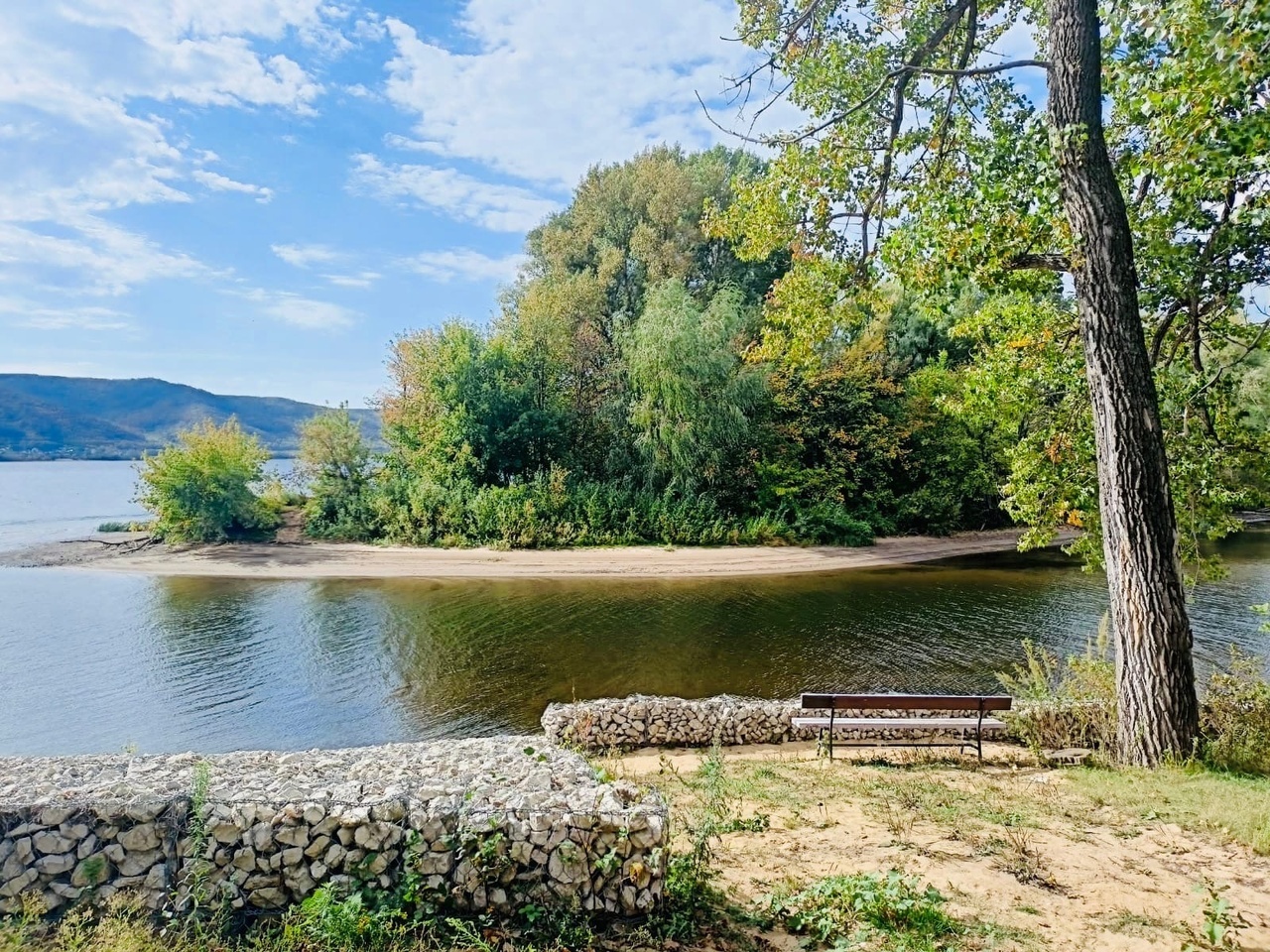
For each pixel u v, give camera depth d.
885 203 10.52
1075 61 7.74
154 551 30.61
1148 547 7.73
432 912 4.12
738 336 33.38
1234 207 9.32
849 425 36.00
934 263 9.02
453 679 14.75
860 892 4.25
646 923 4.17
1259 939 3.82
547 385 36.25
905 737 10.05
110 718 12.91
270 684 14.59
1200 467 10.24
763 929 4.10
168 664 15.98
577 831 4.36
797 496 34.47
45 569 27.72
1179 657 7.71
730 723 10.52
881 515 36.22
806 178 10.45
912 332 39.09
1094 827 5.74
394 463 36.25
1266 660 15.33
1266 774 7.34
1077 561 30.03
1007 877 4.72
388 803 4.42
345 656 16.44
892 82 9.71
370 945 3.88
